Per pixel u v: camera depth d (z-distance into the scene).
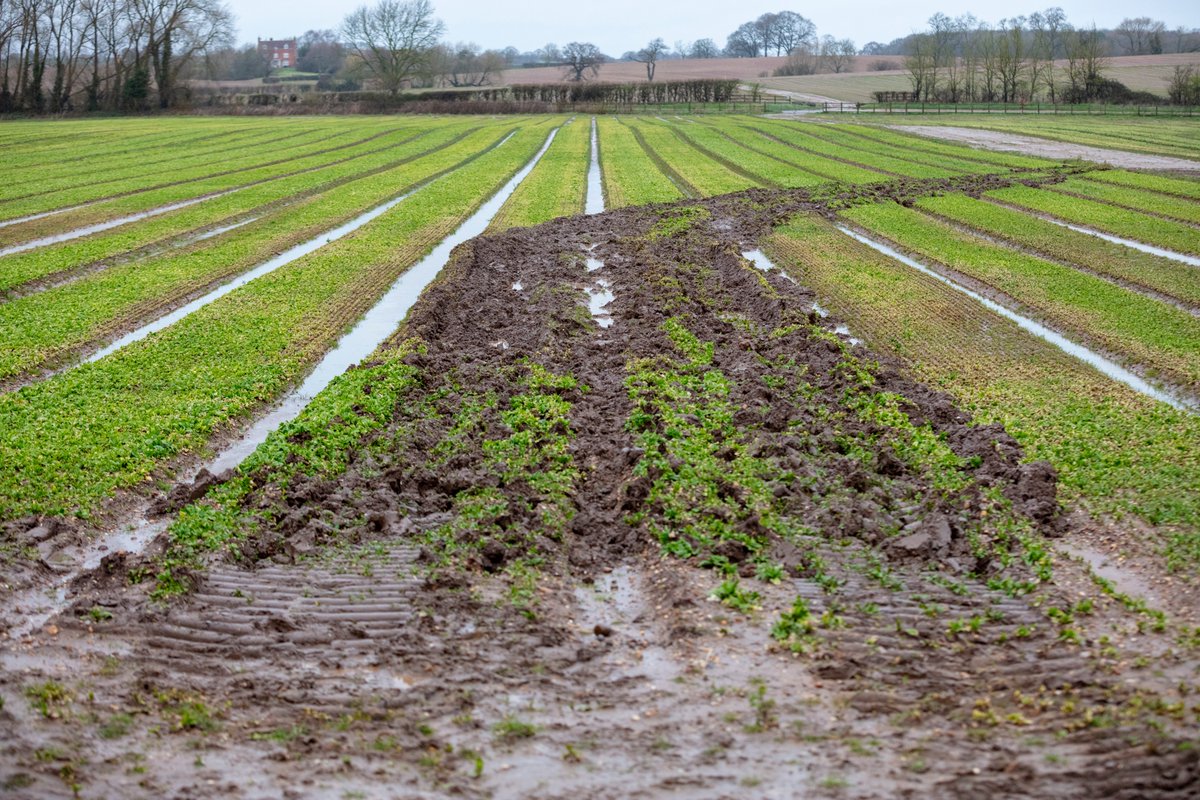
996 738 11.02
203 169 66.44
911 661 12.98
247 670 13.10
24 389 23.67
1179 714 11.04
